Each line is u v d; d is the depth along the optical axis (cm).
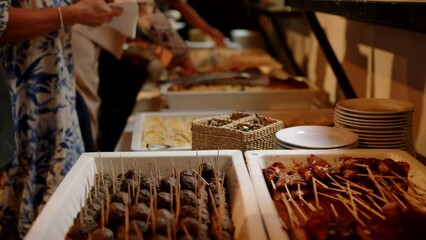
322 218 85
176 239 91
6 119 158
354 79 226
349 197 108
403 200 108
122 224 96
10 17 162
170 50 293
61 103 184
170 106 229
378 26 193
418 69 160
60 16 173
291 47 383
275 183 115
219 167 125
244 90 235
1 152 157
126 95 325
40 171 189
